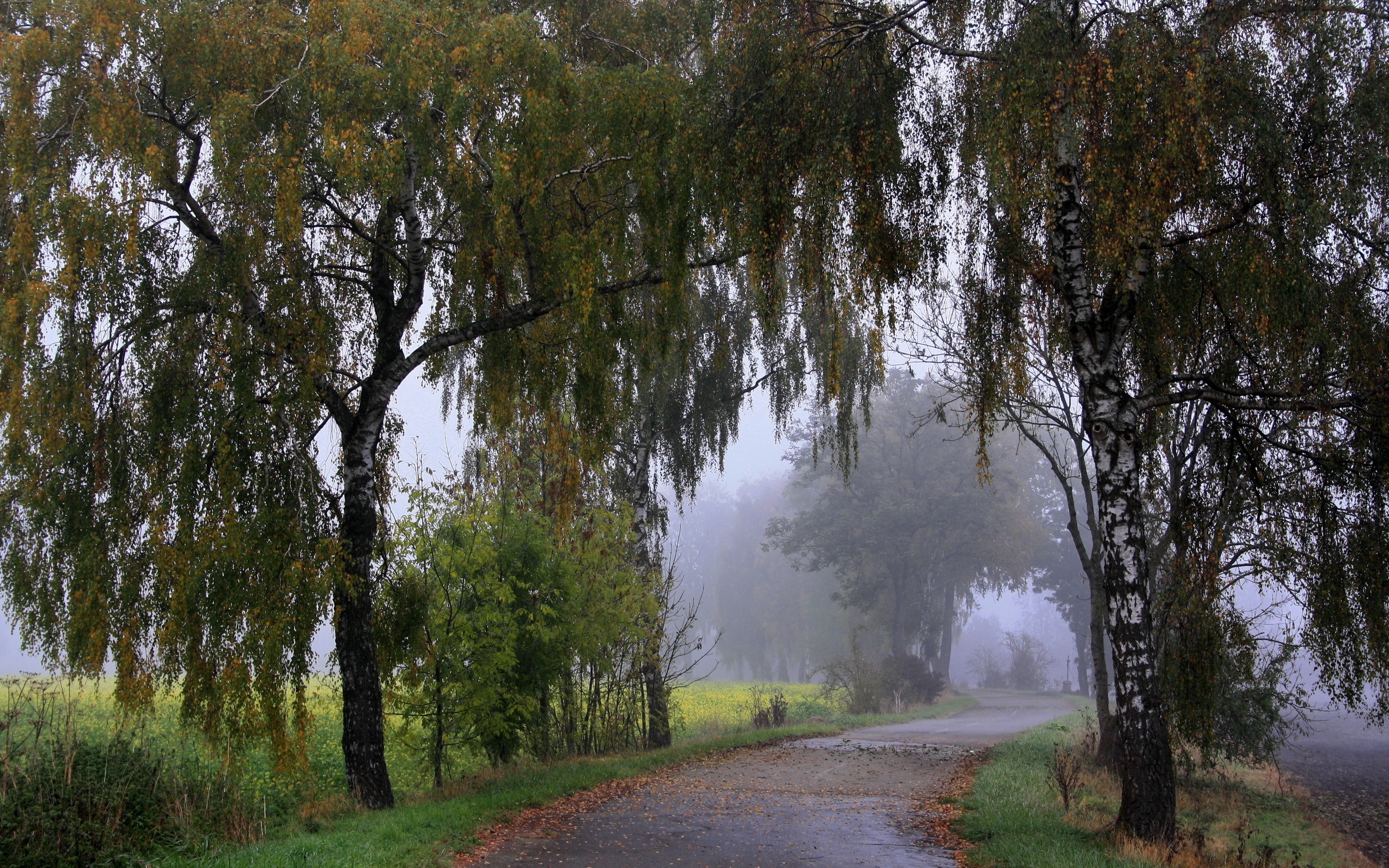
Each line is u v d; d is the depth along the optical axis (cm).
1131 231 873
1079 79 867
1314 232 845
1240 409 1003
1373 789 1908
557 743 1683
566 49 1260
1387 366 930
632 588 1697
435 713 1392
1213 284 984
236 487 1020
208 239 1078
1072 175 983
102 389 1030
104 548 988
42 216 923
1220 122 885
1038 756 1822
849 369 2109
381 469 1316
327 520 1142
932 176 1032
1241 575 1050
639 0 1342
